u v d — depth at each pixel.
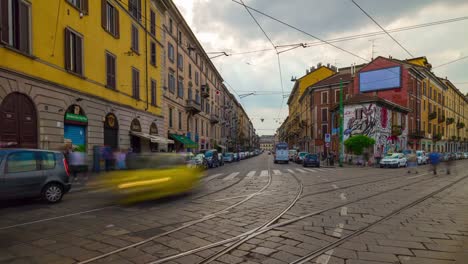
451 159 20.59
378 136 33.31
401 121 39.66
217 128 58.22
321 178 16.53
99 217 6.75
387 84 40.12
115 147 20.41
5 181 7.61
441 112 56.53
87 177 14.88
